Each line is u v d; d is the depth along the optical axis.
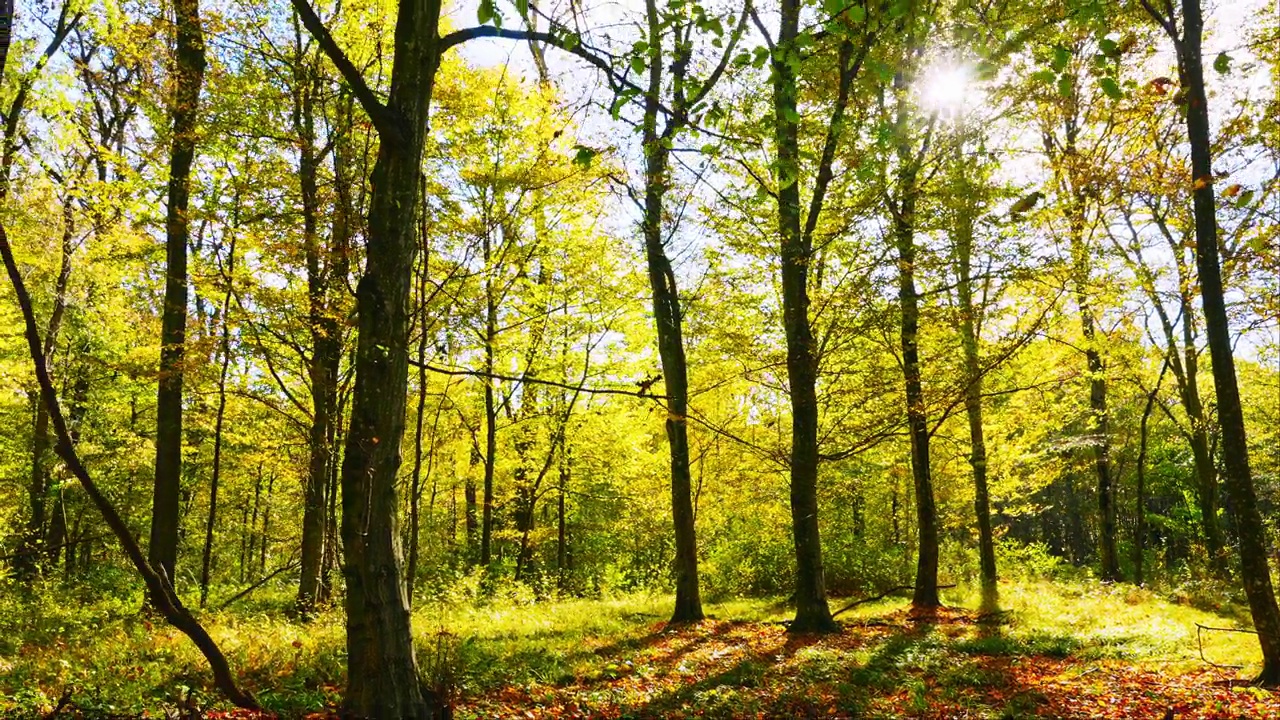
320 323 12.18
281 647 9.16
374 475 5.26
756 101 8.63
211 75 11.63
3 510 17.39
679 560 13.55
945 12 7.79
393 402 5.38
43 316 15.93
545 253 17.00
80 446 17.91
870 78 8.52
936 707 7.36
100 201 12.52
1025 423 17.88
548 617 13.98
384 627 5.16
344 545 5.25
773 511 20.94
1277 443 24.84
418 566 25.12
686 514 13.56
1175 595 16.28
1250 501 8.22
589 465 23.44
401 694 5.14
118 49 11.89
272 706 6.80
